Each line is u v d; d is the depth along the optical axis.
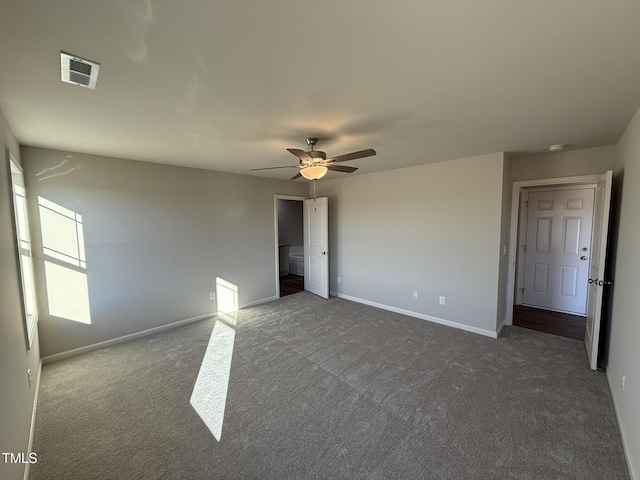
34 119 2.17
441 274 4.04
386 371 2.82
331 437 1.99
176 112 2.07
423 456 1.82
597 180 3.19
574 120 2.32
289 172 4.66
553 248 4.55
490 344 3.40
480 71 1.56
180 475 1.71
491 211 3.55
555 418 2.14
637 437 1.65
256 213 5.00
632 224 2.14
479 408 2.27
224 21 1.14
